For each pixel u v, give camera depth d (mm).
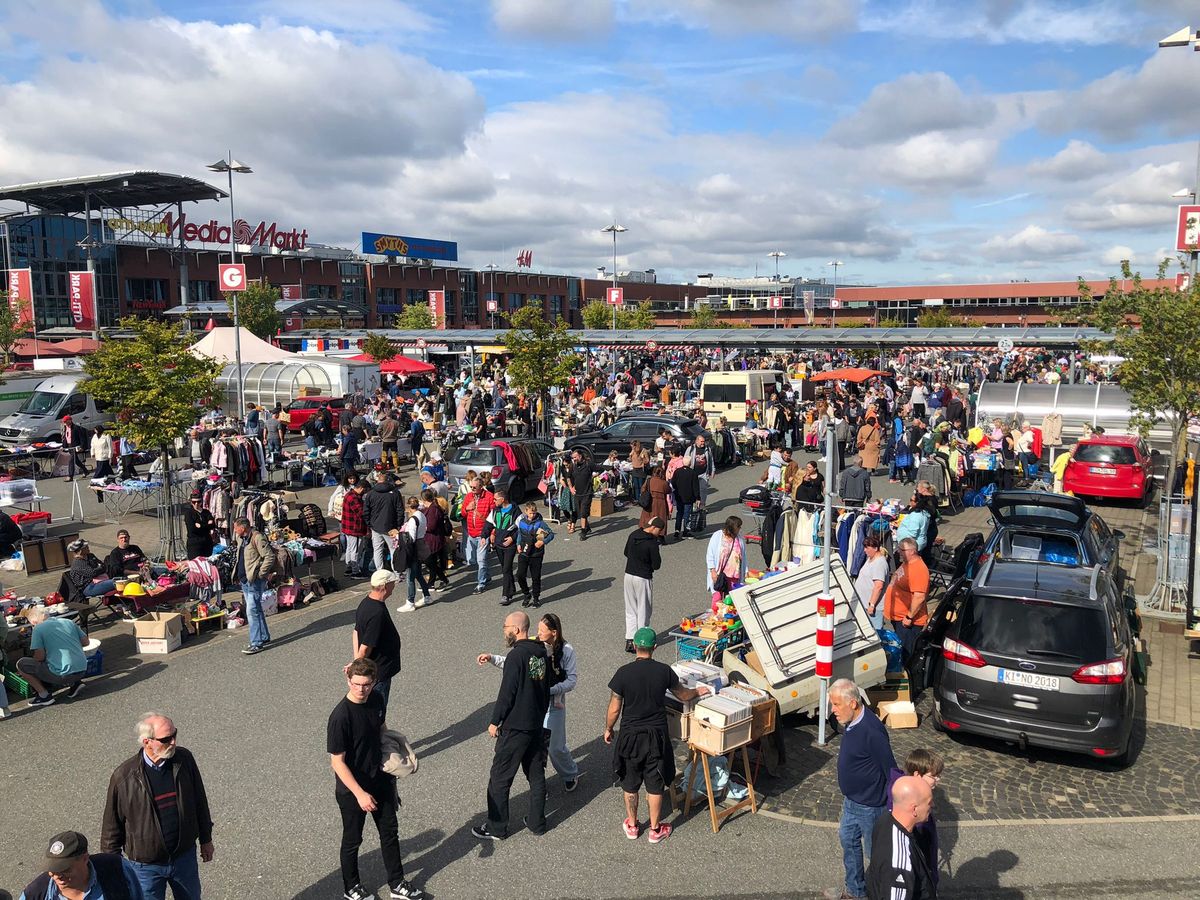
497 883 6328
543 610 12797
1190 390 13891
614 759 6867
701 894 6176
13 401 29875
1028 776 7969
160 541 16375
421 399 33000
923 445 22422
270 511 15211
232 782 7883
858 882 5969
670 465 17844
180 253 72750
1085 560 10781
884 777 5789
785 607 8531
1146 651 10711
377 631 8352
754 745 7844
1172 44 13656
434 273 98125
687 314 116625
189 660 11117
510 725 6773
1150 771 8047
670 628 11836
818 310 114500
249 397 34812
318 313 78812
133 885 4609
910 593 10172
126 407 15852
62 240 65688
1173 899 6109
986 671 8109
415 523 12828
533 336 29906
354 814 5977
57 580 14930
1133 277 15078
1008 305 104688
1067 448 24016
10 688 9836
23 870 6598
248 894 6254
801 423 28828
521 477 20250
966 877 6379
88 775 8125
